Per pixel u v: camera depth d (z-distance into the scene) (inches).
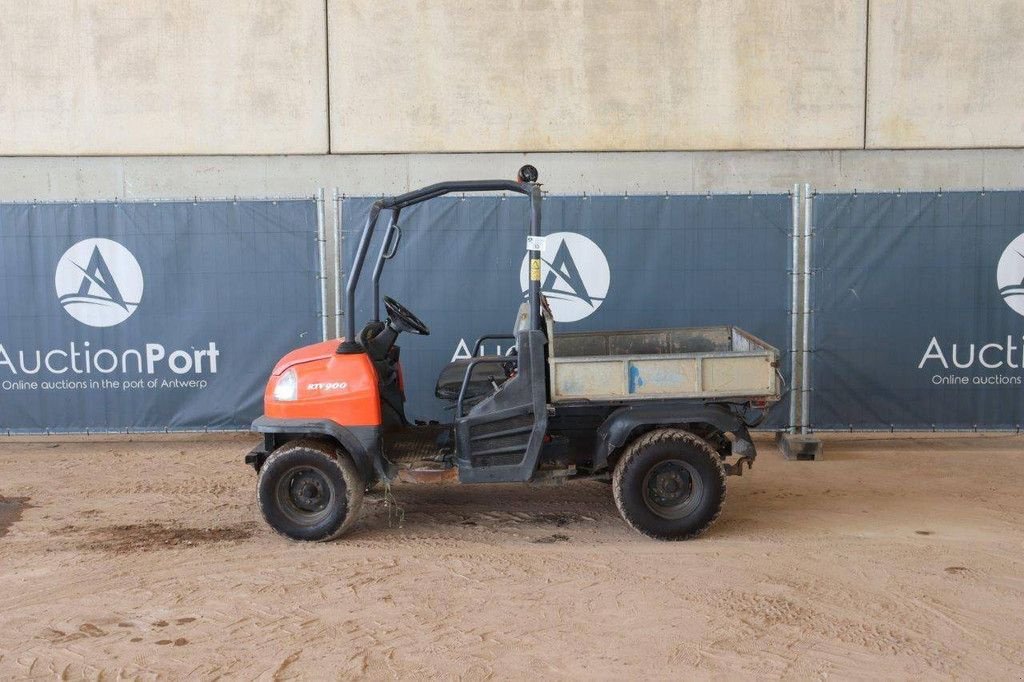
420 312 280.2
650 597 159.6
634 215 275.6
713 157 348.8
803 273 273.6
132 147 347.9
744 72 345.1
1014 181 347.9
